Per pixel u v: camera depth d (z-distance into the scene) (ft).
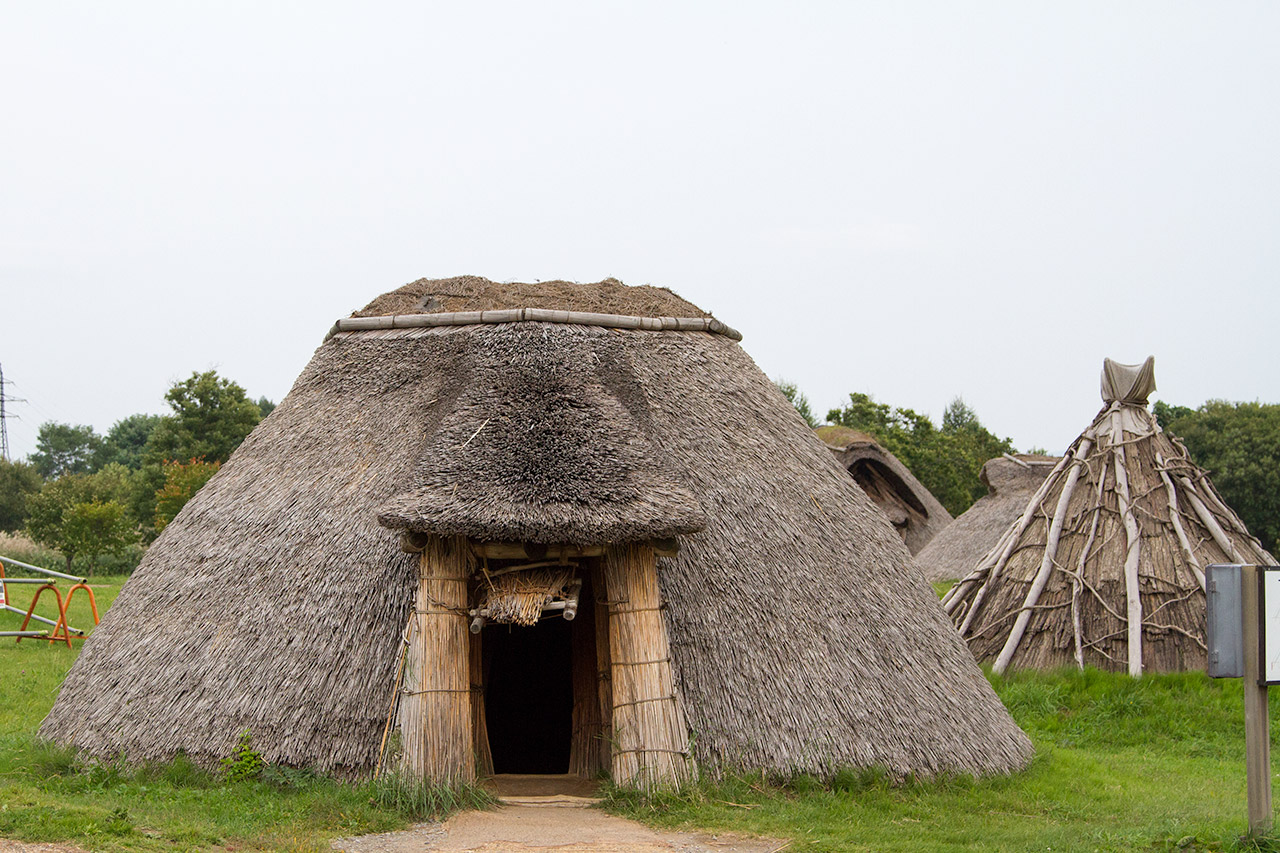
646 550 30.35
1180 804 32.45
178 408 159.22
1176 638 50.67
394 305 40.96
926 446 181.47
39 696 46.88
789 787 30.35
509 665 43.09
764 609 32.83
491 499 28.58
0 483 213.66
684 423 35.99
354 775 29.45
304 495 34.73
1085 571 53.21
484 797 28.96
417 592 29.91
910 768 32.07
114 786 29.89
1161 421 203.51
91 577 118.42
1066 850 26.18
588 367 34.73
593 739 33.76
